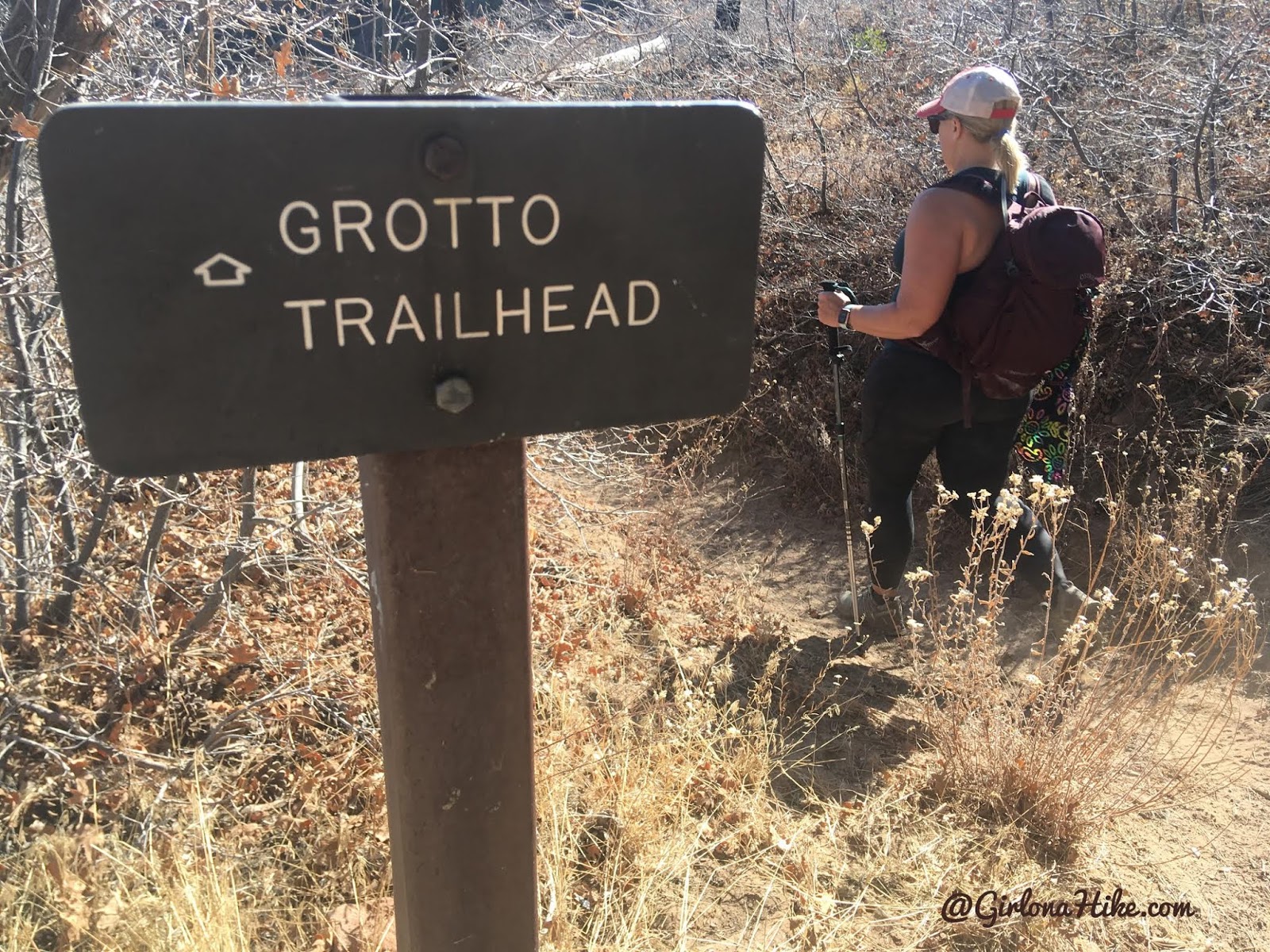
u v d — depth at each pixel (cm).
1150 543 307
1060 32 566
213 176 104
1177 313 452
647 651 352
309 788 252
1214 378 434
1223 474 398
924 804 282
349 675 284
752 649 359
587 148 118
